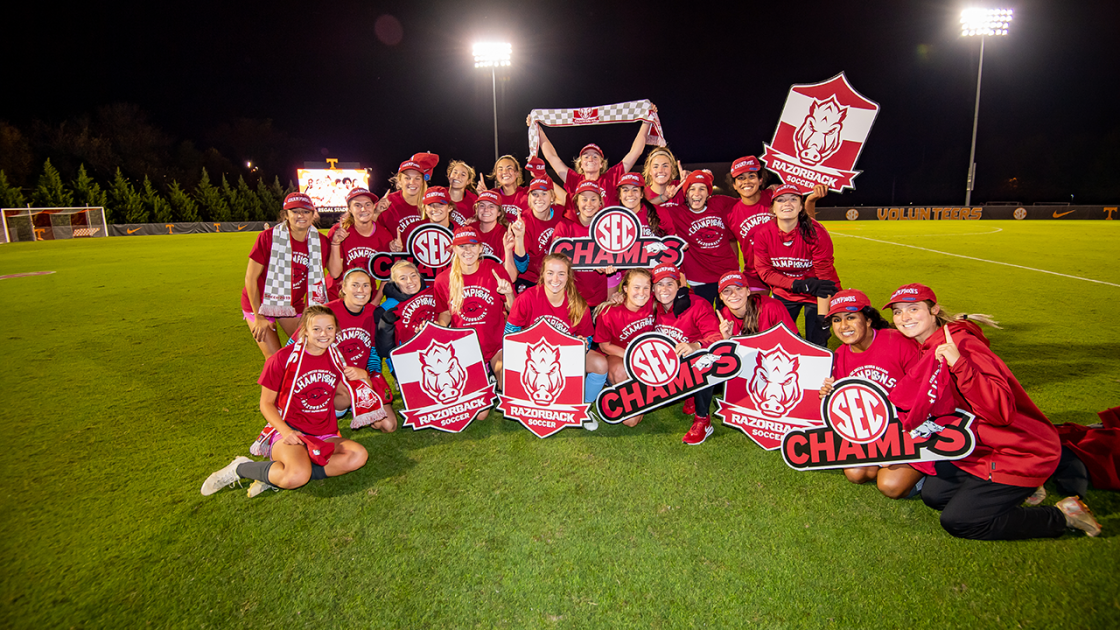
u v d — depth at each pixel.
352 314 4.21
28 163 37.84
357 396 3.73
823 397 3.43
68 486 3.25
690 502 2.97
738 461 3.41
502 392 4.23
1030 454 2.54
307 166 40.69
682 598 2.31
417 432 3.94
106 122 43.88
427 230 4.73
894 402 2.91
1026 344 5.50
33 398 4.66
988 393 2.56
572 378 3.80
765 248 4.45
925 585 2.34
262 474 3.07
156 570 2.53
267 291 4.34
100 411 4.38
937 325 2.99
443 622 2.22
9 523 2.89
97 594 2.39
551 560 2.55
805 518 2.81
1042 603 2.23
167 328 7.12
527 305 4.20
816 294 4.13
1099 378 4.49
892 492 2.93
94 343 6.40
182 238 27.41
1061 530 2.59
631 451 3.58
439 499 3.06
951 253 13.55
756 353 3.57
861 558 2.51
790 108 4.46
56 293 9.98
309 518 2.90
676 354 3.63
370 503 3.03
